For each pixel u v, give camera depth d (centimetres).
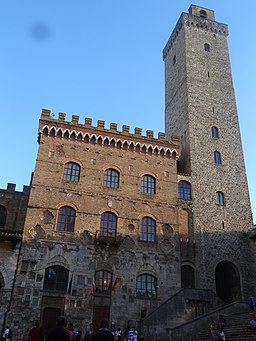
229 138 5641
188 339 3309
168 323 3709
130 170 4888
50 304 3850
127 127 5144
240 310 3700
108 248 4319
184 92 5959
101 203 4550
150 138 5175
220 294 4912
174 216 4769
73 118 4909
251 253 4797
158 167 5050
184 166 5431
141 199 4747
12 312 3691
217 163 5372
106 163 4816
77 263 4125
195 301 3938
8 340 3006
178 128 5934
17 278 3853
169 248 4547
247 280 4650
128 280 4219
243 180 5366
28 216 4178
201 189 5072
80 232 4294
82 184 4575
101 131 4953
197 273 4509
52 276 4000
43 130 4712
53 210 4306
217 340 2772
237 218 5031
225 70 6300
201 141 5450
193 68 6119
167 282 4341
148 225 4644
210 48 6462
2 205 4609
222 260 4678
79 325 3831
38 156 4547
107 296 4072
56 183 4469
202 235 4753
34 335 1730
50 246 4116
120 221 4522
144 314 4081
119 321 3969
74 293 3962
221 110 5847
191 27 6562
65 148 4716
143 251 4438
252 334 2853
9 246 4025
